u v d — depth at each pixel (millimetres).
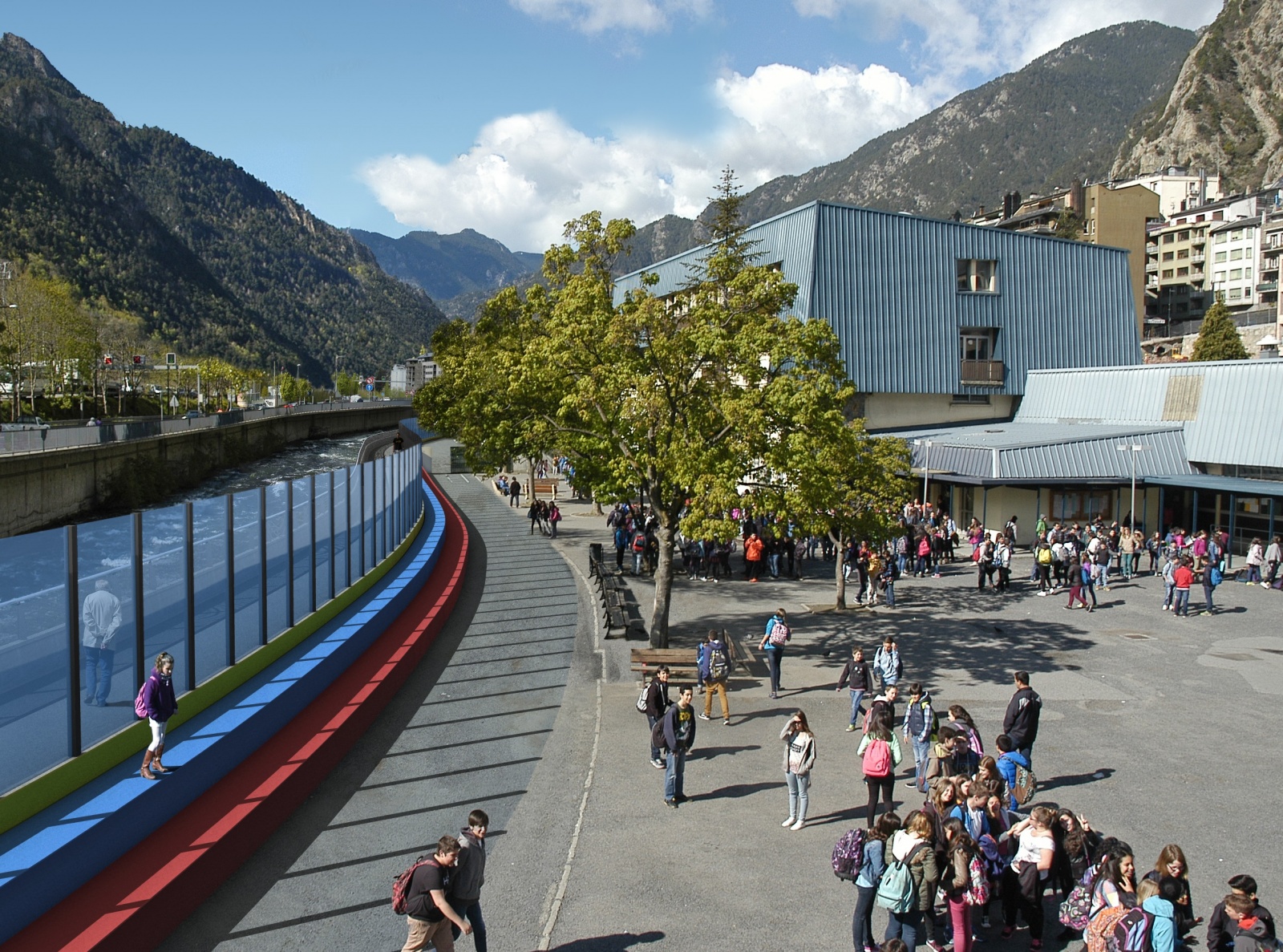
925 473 37875
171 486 69312
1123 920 7699
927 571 32062
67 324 85875
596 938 9117
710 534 17938
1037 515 38156
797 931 9266
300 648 16891
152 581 12008
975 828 9203
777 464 18734
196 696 12992
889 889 8188
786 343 19438
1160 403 40188
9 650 9320
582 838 11477
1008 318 48312
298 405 137375
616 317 20453
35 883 8398
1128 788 13195
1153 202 131875
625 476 20859
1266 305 115562
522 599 26031
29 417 79750
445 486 64375
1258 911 7508
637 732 15492
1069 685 18547
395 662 17797
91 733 10641
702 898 9945
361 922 9375
